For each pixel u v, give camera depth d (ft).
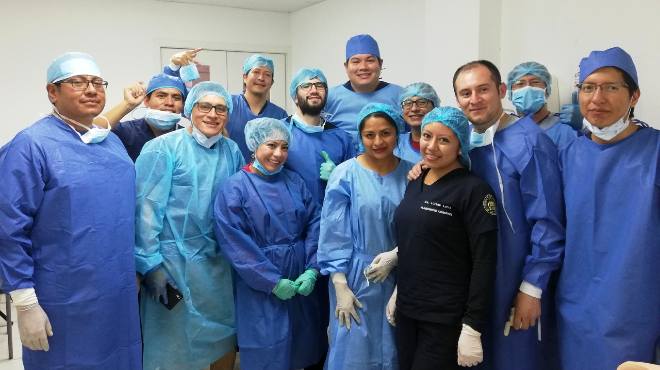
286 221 6.48
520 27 9.65
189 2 16.01
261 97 8.89
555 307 5.21
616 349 4.55
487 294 4.69
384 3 13.42
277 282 6.13
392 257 5.54
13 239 4.61
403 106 7.03
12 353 9.19
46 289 4.88
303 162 7.14
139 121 7.70
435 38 10.90
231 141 7.01
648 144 4.53
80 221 4.95
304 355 6.83
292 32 18.01
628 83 4.54
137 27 15.35
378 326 5.74
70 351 5.01
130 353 5.53
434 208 4.93
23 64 13.97
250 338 6.32
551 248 4.93
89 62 5.10
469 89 5.08
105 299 5.17
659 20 7.22
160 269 6.03
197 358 6.32
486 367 5.30
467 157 5.15
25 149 4.74
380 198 5.72
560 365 5.11
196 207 6.20
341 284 5.76
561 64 8.85
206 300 6.29
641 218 4.43
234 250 6.11
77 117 5.08
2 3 13.61
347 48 8.55
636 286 4.47
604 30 8.02
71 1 14.35
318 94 7.28
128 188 5.51
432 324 4.97
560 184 5.07
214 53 16.72
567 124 7.58
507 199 5.06
